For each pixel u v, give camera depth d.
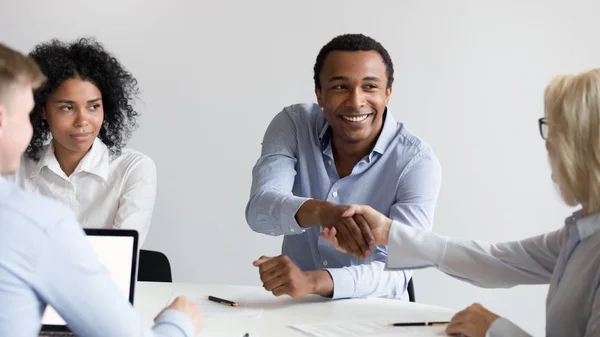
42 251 1.14
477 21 3.70
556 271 1.66
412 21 3.73
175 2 3.83
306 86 3.80
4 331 1.12
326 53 2.37
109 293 1.22
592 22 3.64
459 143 3.74
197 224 3.91
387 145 2.45
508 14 3.68
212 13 3.82
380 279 2.18
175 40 3.85
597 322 1.46
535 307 3.73
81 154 2.60
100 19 3.87
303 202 2.22
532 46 3.68
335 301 2.11
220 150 3.87
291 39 3.79
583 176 1.53
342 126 2.37
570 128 1.52
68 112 2.47
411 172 2.40
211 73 3.84
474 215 3.76
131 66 3.87
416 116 3.76
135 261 1.79
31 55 2.49
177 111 3.87
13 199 1.15
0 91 1.15
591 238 1.57
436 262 2.01
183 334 1.42
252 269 3.90
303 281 2.07
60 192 2.61
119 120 2.74
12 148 1.18
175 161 3.89
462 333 1.76
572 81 1.54
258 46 3.81
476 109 3.72
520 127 3.71
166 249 3.93
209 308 2.01
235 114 3.85
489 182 3.74
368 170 2.45
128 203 2.58
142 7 3.85
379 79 2.33
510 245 1.97
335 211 2.12
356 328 1.82
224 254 3.91
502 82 3.70
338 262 2.44
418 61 3.74
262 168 2.49
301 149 2.54
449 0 3.71
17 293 1.13
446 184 3.76
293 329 1.82
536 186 3.71
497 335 1.67
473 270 1.97
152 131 3.89
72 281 1.17
